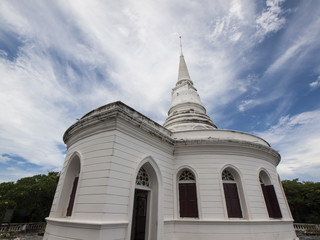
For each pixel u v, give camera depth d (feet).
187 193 38.17
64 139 40.01
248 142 41.50
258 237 35.01
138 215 37.45
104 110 31.30
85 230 22.85
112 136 27.27
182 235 34.19
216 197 36.60
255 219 36.24
